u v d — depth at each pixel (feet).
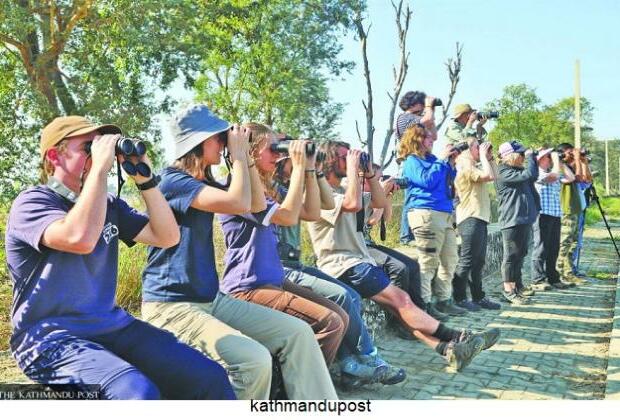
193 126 9.72
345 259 13.66
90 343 7.38
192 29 49.73
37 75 43.52
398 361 14.49
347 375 12.18
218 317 9.76
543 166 23.70
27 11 41.34
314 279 12.22
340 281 12.90
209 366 7.89
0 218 27.63
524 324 18.24
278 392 9.70
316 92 77.20
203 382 7.76
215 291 9.51
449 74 37.60
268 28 70.33
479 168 19.95
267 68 72.33
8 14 39.78
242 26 63.98
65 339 7.29
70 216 7.02
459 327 17.66
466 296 20.33
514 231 20.97
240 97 75.05
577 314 19.63
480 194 19.48
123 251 17.46
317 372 9.55
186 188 9.23
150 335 7.99
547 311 20.02
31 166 39.63
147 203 8.32
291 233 12.91
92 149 7.35
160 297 9.12
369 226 16.17
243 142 9.64
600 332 17.44
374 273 13.47
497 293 22.77
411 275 15.47
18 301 7.43
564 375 13.75
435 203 17.33
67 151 7.73
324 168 14.60
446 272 18.78
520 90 87.71
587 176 25.64
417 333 13.34
